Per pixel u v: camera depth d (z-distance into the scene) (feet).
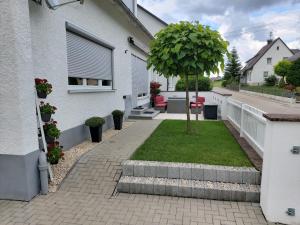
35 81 12.50
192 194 12.09
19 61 10.94
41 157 12.23
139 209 11.07
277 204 10.14
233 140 18.93
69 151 17.13
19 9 10.82
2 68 10.96
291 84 82.33
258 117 14.62
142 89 42.88
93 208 11.13
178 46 16.44
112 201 11.77
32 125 11.96
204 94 48.62
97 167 14.23
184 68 18.15
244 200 11.71
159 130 23.41
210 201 11.80
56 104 16.14
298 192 9.98
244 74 174.60
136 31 36.45
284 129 9.82
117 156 15.37
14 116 11.22
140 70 41.11
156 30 65.72
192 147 16.84
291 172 9.95
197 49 16.96
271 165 10.04
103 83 25.53
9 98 11.13
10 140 11.44
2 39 10.76
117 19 27.73
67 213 10.71
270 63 145.48
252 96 97.71
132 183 12.51
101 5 22.98
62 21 16.66
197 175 12.84
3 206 11.31
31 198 11.91
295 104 65.82
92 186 12.94
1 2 10.53
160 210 10.98
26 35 11.34
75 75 18.99
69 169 14.20
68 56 17.97
